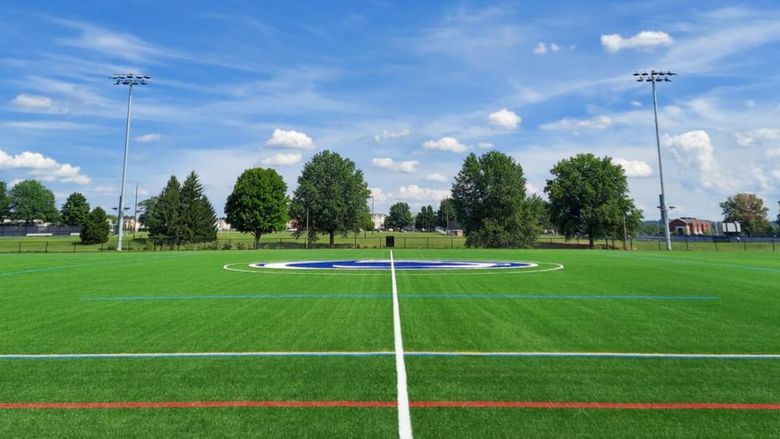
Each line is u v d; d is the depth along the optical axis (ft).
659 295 39.29
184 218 213.87
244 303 35.24
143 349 21.52
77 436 12.52
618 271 62.80
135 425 13.15
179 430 12.80
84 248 164.96
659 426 13.01
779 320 28.22
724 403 14.70
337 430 12.78
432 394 15.53
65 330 25.75
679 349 21.21
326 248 169.78
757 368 18.33
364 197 217.36
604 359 19.63
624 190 199.93
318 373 17.83
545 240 282.97
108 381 16.97
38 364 19.15
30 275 58.70
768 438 12.33
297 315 30.12
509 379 17.04
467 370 18.13
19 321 28.43
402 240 262.88
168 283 49.19
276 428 12.91
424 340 23.09
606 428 12.89
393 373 17.79
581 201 199.31
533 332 24.84
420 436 12.41
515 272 61.21
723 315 29.89
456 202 220.84
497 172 209.15
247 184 200.44
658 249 156.56
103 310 32.27
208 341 23.06
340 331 25.25
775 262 81.76
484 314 30.27
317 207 205.77
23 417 13.73
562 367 18.51
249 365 18.90
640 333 24.58
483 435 12.46
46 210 385.50
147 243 190.70
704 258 95.66
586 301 35.86
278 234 382.01
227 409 14.28
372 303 35.04
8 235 285.02
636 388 16.07
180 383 16.72
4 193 365.40
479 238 200.13
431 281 50.39
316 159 214.07
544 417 13.61
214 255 112.27
